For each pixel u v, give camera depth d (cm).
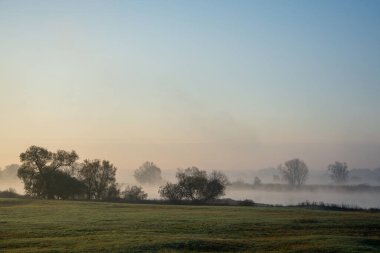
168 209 6844
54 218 5347
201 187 9894
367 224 4844
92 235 4034
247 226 4647
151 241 3634
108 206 7375
